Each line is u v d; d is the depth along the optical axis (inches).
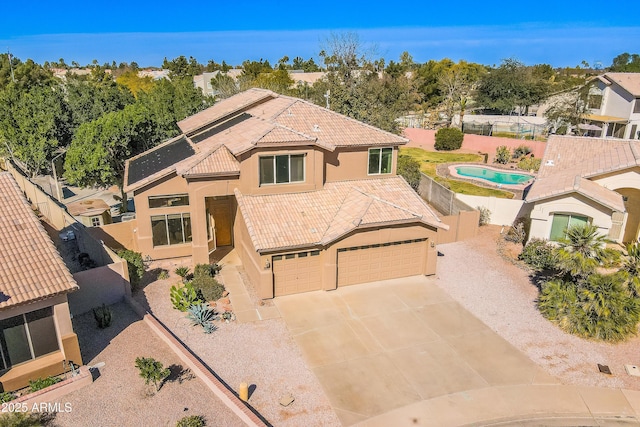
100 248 951.0
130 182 1054.4
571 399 652.1
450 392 661.9
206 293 896.3
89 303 856.3
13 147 1593.3
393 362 725.3
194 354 733.9
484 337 795.4
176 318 839.7
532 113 3385.8
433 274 1016.9
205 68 5959.6
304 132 1053.8
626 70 4441.4
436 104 3528.5
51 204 1272.1
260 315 851.4
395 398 647.8
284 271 909.8
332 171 1072.2
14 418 544.4
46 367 657.0
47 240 708.7
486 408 633.0
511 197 1565.0
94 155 1283.2
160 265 1066.1
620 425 611.2
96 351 735.1
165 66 5979.3
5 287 622.8
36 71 3102.9
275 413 613.6
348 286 967.0
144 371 631.8
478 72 4067.4
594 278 815.7
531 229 1126.4
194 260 1041.5
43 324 657.0
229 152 1042.1
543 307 866.1
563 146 1359.5
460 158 2212.1
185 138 1294.3
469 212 1227.2
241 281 985.5
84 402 622.8
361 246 946.1
